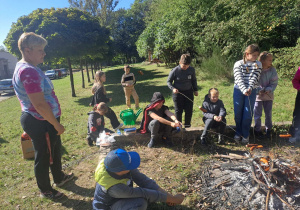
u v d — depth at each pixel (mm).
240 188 2842
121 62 61781
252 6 9820
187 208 2719
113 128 5719
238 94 4164
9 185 3535
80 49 10664
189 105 4902
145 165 3771
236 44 10211
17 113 9766
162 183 3227
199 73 12328
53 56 10266
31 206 2977
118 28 57219
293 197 2566
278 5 9836
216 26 10742
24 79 2484
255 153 3898
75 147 4781
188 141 4586
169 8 16938
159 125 4289
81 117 7539
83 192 3197
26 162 4328
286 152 3893
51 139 2877
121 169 2115
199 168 3539
